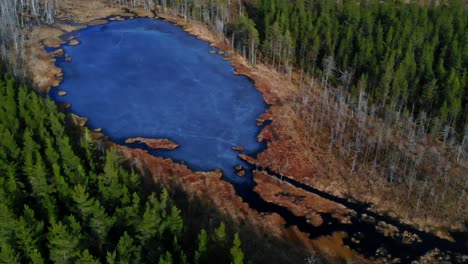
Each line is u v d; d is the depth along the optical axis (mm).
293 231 79812
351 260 74750
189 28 154875
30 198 70938
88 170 78500
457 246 77625
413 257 75438
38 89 118188
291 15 137625
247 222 81000
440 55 116438
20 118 91188
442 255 75750
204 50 141875
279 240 77812
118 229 64812
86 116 109125
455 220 82500
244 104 115938
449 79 104062
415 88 110312
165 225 64312
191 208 83000
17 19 147250
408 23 125500
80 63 132500
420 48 118375
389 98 112875
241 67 132375
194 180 90625
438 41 121438
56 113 96125
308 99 117750
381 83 111250
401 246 77375
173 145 100500
